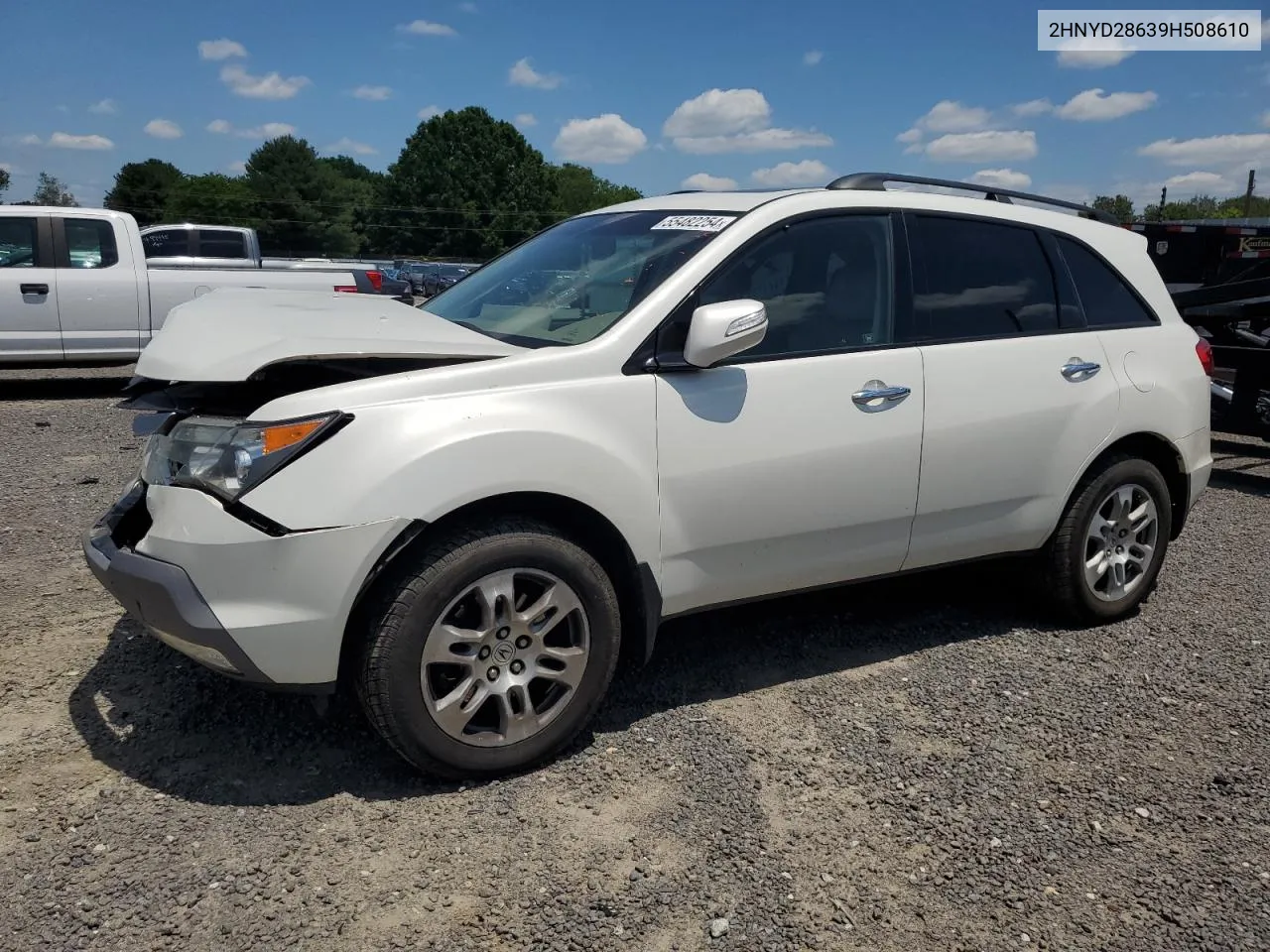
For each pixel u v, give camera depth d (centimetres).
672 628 440
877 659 414
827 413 360
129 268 1123
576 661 321
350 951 238
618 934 247
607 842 283
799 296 367
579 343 336
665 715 360
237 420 299
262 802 296
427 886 262
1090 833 296
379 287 1288
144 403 320
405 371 315
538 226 10406
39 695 357
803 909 259
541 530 310
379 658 290
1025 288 426
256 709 351
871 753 338
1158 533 464
